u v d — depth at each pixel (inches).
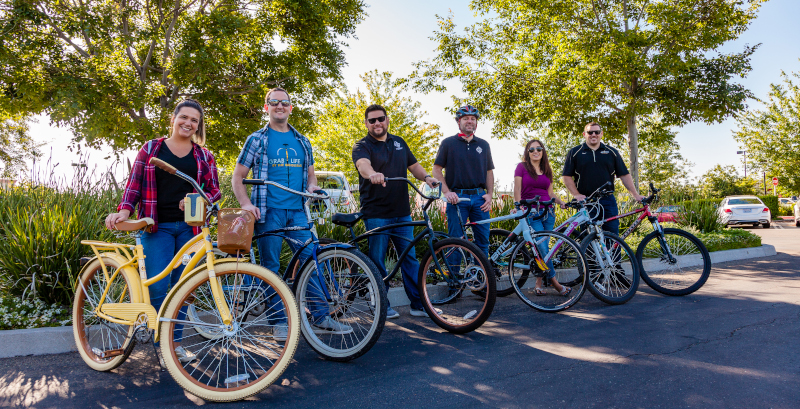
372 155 161.6
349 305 128.5
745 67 504.4
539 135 809.5
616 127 577.9
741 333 135.8
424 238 159.5
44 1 456.8
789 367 108.0
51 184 214.1
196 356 119.3
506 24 606.9
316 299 126.8
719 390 96.2
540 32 576.1
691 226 372.2
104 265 117.8
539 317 163.9
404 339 140.9
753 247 325.1
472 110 188.1
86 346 121.1
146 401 97.2
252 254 115.0
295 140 147.3
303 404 95.2
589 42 499.2
